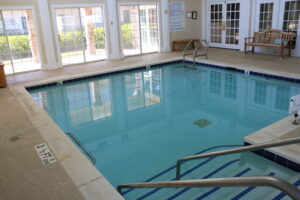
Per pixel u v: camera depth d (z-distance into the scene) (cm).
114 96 670
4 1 781
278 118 497
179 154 392
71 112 579
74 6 891
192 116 531
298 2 831
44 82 742
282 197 239
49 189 262
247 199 246
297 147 334
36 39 852
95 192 256
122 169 363
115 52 1007
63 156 323
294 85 664
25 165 307
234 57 930
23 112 491
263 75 738
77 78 793
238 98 614
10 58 838
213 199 257
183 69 892
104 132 480
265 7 930
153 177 339
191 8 1148
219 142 421
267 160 346
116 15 977
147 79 800
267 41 928
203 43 1192
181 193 279
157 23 1093
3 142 369
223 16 1087
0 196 254
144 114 554
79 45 950
